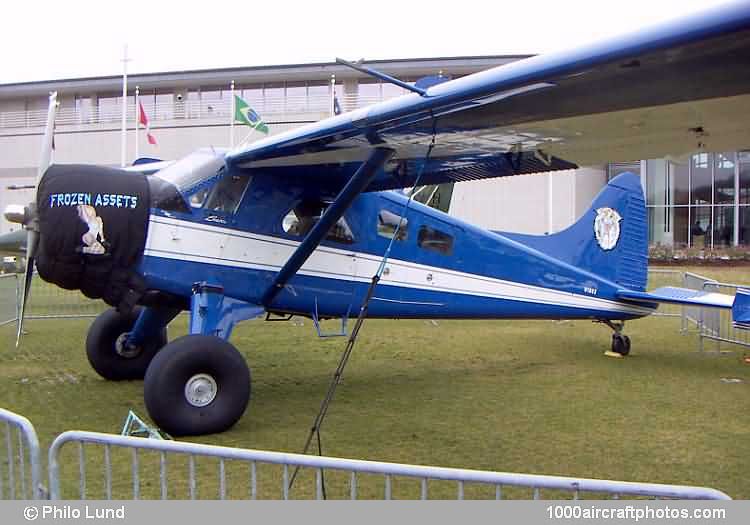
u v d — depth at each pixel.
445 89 3.81
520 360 7.90
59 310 12.00
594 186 28.20
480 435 4.85
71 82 28.16
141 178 5.22
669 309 13.09
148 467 4.04
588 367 7.46
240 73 27.38
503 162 5.36
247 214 5.69
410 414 5.45
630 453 4.45
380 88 27.45
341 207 5.25
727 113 3.66
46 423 5.04
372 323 11.38
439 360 7.88
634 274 8.30
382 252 6.45
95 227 4.88
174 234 5.27
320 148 5.11
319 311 6.22
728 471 4.11
